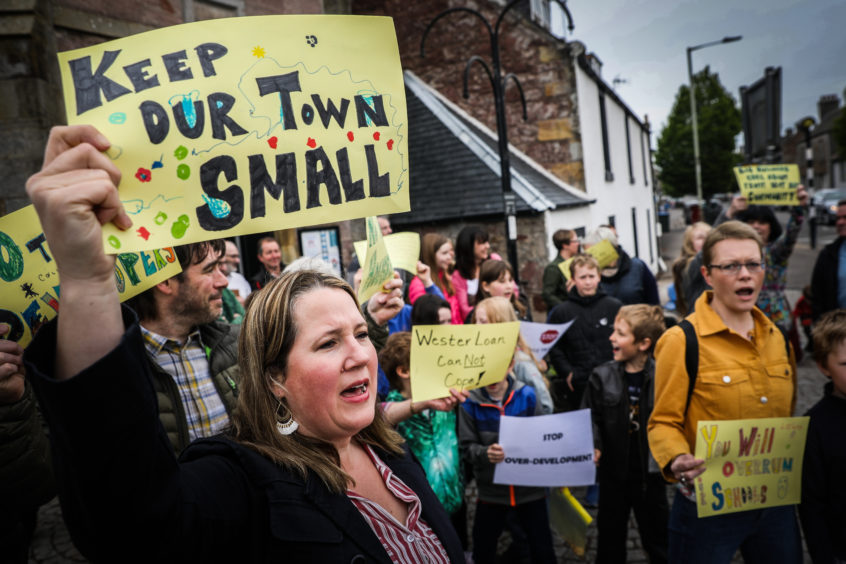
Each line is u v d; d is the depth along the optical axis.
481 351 2.35
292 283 1.19
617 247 5.43
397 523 1.18
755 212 5.09
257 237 8.27
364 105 1.33
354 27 1.33
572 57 11.20
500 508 2.83
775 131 19.02
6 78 4.88
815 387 6.09
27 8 4.86
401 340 2.67
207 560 0.96
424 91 11.74
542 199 9.09
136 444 0.83
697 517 2.23
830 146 53.88
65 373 0.81
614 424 2.99
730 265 2.17
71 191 0.79
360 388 1.16
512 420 2.70
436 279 4.91
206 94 1.15
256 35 1.21
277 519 1.01
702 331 2.24
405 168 1.37
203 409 2.06
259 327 1.17
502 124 6.81
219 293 2.13
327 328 1.14
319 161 1.26
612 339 3.04
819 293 5.11
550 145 11.57
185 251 1.97
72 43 5.53
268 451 1.09
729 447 2.11
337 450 1.20
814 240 20.17
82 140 0.90
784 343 2.28
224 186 1.15
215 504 0.98
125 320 0.89
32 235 1.43
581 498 4.11
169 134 1.10
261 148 1.20
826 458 2.14
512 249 6.93
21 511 1.48
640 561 3.35
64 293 0.81
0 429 1.35
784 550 2.24
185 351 2.09
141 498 0.83
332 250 8.74
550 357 4.43
